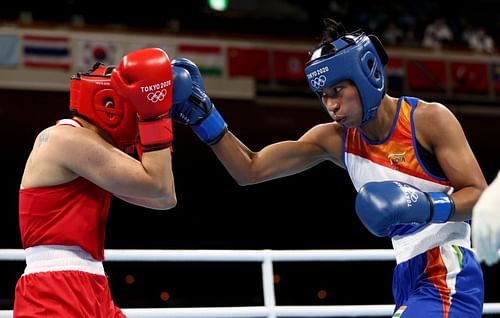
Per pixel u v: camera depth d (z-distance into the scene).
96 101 1.99
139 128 1.97
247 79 10.39
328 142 2.46
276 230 11.91
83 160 1.94
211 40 10.29
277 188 11.80
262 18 11.91
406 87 10.92
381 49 2.26
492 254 1.33
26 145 9.91
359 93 2.14
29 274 1.96
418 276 2.20
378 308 3.19
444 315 2.11
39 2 10.97
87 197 2.01
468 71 11.25
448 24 13.18
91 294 1.96
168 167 1.98
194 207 11.50
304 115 10.75
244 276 11.77
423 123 2.20
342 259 3.18
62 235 1.95
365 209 1.93
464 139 2.18
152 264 11.30
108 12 11.31
